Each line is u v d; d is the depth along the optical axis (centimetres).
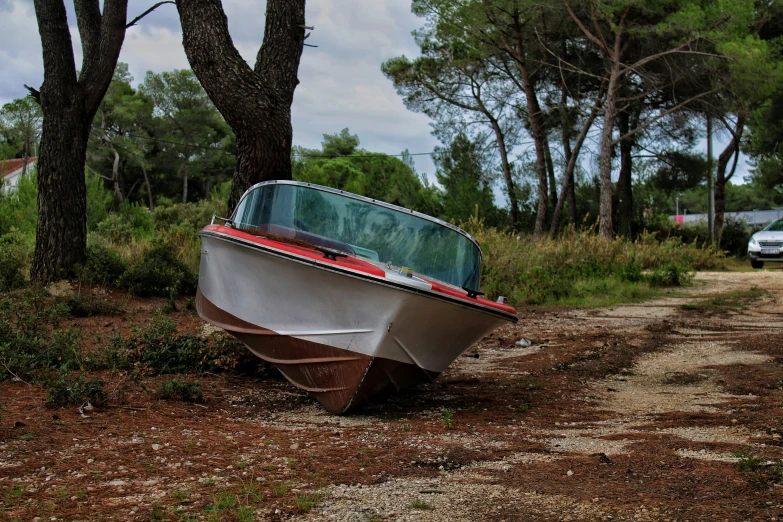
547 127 3947
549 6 3012
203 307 684
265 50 923
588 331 1101
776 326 1123
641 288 1723
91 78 1238
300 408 618
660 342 994
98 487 377
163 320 762
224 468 419
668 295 1694
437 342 592
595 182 4288
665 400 653
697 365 825
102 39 1224
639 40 3177
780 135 4225
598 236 2269
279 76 916
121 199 6662
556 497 376
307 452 461
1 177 2833
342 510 357
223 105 831
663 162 4088
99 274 1229
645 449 469
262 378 725
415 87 4188
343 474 416
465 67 3928
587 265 1886
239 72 824
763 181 4497
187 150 7619
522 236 2236
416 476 415
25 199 2456
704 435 508
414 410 627
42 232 1214
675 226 4384
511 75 3838
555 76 3906
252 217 642
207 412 575
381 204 634
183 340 743
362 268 534
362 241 617
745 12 2747
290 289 571
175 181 7975
